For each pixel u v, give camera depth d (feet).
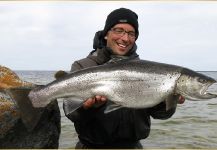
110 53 4.52
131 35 4.54
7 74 5.43
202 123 9.04
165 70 4.09
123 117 4.34
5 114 4.83
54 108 5.12
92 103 4.03
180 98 4.15
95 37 4.73
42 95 4.12
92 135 4.41
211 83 4.16
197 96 4.14
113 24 4.51
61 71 4.10
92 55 4.56
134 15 4.60
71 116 4.19
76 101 4.06
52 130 5.12
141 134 4.48
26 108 4.24
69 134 7.49
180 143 6.95
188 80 4.10
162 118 4.48
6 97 4.98
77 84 4.02
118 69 4.04
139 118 4.42
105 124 4.32
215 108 12.05
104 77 4.02
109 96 4.03
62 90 4.06
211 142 7.04
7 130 4.83
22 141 4.89
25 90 4.21
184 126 8.62
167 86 4.08
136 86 4.04
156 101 4.09
